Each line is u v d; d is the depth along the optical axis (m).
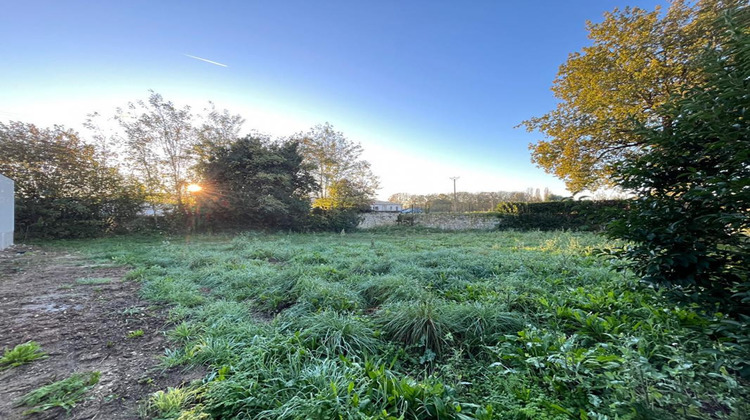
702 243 1.39
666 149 1.55
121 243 9.66
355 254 6.95
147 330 2.67
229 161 13.63
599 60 9.01
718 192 1.18
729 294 1.31
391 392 1.59
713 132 1.27
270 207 13.64
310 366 1.87
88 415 1.50
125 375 1.89
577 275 4.02
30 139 10.39
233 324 2.63
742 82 1.15
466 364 2.04
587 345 2.10
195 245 9.05
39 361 2.07
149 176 13.05
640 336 1.97
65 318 2.95
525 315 2.67
